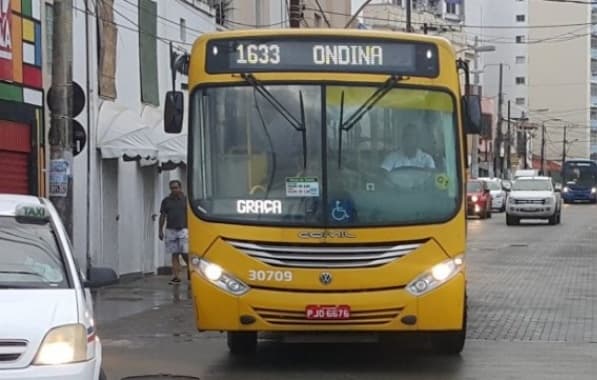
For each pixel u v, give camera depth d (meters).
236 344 11.34
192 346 12.05
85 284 7.69
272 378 9.91
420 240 9.77
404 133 10.02
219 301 9.69
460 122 10.17
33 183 17.44
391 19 76.38
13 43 16.64
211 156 9.98
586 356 11.19
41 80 17.77
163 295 17.78
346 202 9.75
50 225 7.87
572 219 48.25
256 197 9.80
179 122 10.55
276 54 10.12
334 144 9.92
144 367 10.58
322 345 12.11
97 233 19.33
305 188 9.79
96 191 19.33
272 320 9.65
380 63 10.12
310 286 9.62
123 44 21.14
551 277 20.69
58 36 13.81
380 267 9.68
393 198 9.82
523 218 43.03
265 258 9.67
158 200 22.80
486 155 94.25
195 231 9.84
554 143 131.75
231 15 32.72
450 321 9.79
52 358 6.39
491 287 18.72
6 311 6.54
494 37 126.00
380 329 9.69
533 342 12.21
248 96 10.05
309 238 9.65
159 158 20.89
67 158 13.79
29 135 17.34
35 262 7.42
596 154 133.88
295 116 9.98
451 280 9.78
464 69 10.73
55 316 6.59
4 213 7.86
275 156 9.91
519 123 112.25
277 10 36.94
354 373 10.18
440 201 9.88
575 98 131.62
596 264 23.81
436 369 10.41
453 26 91.69
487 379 9.84
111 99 20.39
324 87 10.04
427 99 10.12
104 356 11.28
